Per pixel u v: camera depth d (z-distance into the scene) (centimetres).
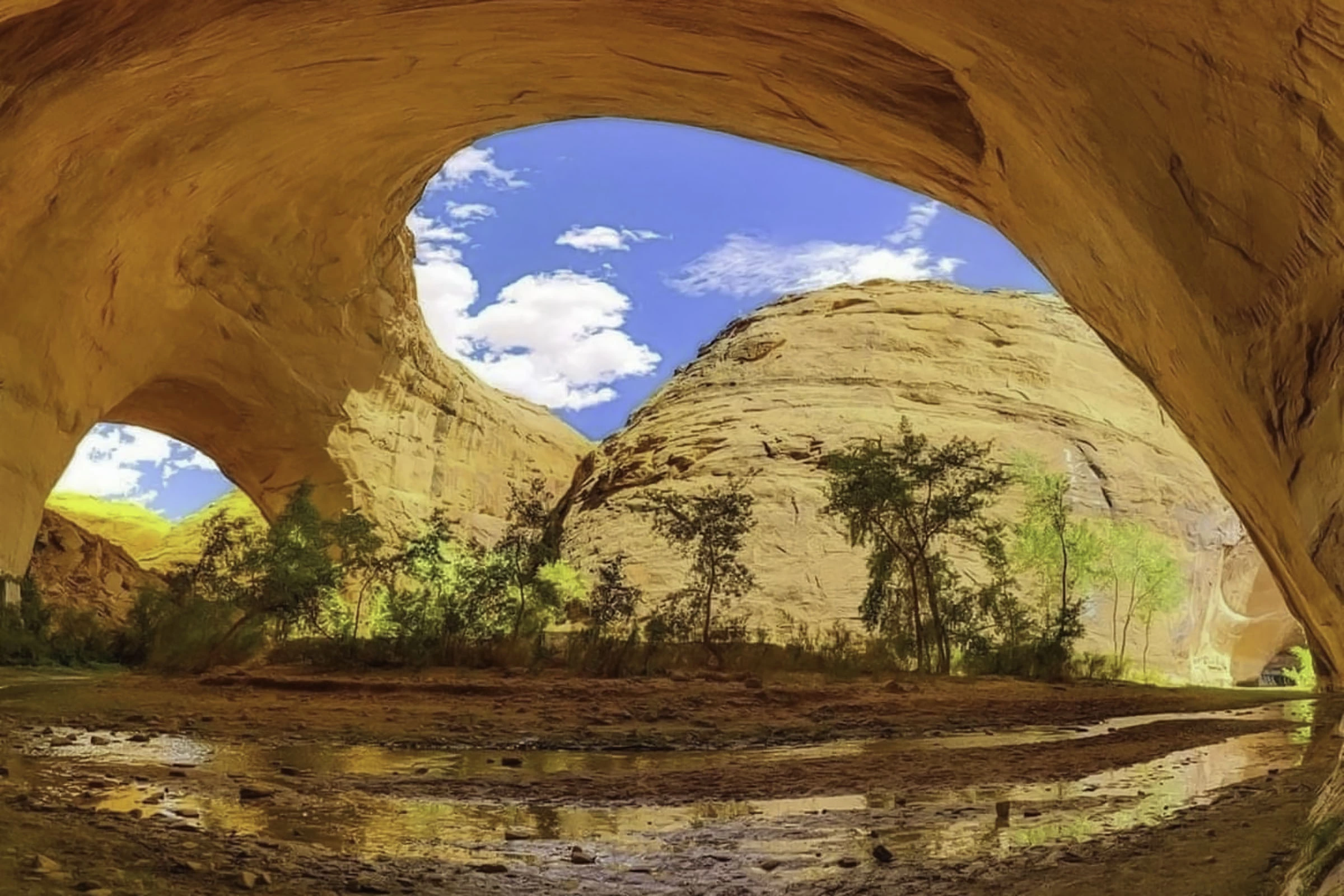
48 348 2625
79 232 2508
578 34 1463
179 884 460
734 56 1387
